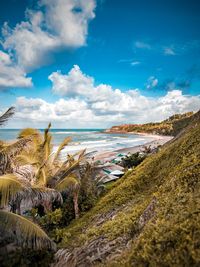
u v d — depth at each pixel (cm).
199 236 331
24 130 1227
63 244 916
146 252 385
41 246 613
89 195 1465
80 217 1302
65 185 1220
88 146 6009
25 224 601
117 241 636
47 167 1327
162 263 341
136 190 1154
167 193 638
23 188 608
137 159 2739
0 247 674
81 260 648
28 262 689
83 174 1525
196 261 297
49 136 1327
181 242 347
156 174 1161
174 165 1002
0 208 657
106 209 1130
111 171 2277
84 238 800
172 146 1353
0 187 571
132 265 400
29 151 1185
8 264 664
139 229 608
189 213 406
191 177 596
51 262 727
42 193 691
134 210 834
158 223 454
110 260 545
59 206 1356
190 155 869
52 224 1166
